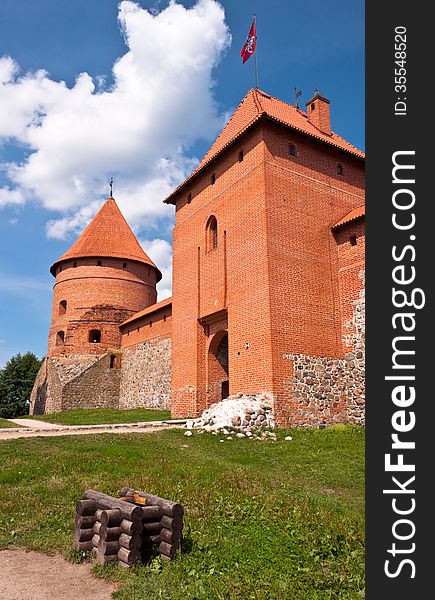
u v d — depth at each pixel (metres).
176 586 4.94
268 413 15.47
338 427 15.68
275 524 6.70
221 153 19.80
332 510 7.65
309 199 18.47
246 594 4.74
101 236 38.56
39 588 4.94
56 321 37.16
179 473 9.51
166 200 23.69
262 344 16.30
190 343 20.52
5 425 18.22
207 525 6.61
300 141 18.91
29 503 7.65
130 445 12.49
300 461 11.26
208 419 15.70
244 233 18.05
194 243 21.36
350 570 5.35
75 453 11.22
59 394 33.00
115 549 5.54
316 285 17.73
